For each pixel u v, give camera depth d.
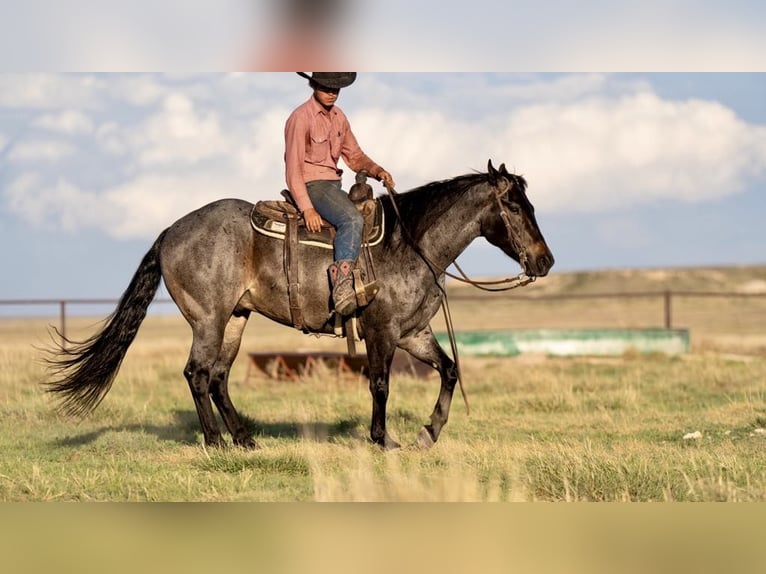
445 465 10.03
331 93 10.69
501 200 10.89
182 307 10.95
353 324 10.72
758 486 9.01
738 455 10.67
